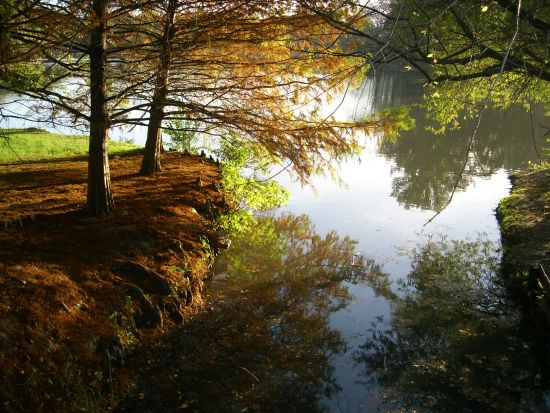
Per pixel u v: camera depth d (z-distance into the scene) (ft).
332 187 52.80
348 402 18.10
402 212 44.29
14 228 25.00
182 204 33.53
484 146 75.97
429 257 33.50
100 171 28.22
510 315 25.34
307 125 26.81
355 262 32.22
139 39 28.22
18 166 44.57
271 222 40.24
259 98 27.12
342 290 27.89
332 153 26.71
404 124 25.91
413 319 24.73
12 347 15.88
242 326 23.03
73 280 20.54
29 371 15.49
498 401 18.21
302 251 33.88
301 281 28.81
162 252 26.02
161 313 21.86
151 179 40.14
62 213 28.25
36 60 22.09
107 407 16.62
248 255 32.22
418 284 29.07
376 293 27.71
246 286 27.58
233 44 26.40
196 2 24.25
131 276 22.72
